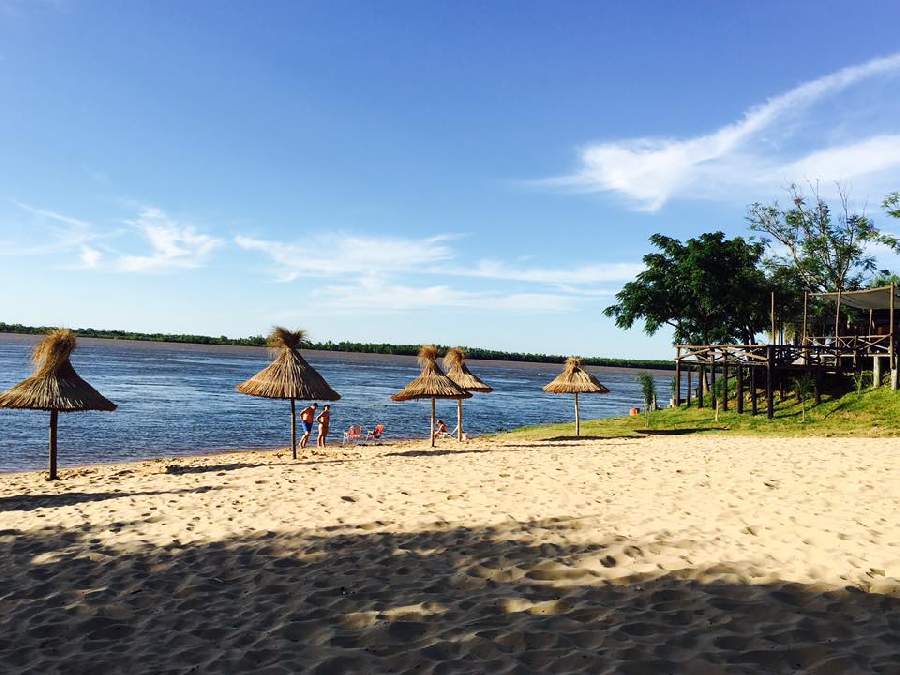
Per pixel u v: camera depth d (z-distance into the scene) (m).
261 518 8.67
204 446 23.73
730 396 28.98
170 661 4.50
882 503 8.43
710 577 5.42
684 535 6.82
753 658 3.89
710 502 8.62
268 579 6.20
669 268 35.34
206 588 6.03
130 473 15.24
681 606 4.85
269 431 28.27
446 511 8.62
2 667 4.51
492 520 7.94
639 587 5.31
